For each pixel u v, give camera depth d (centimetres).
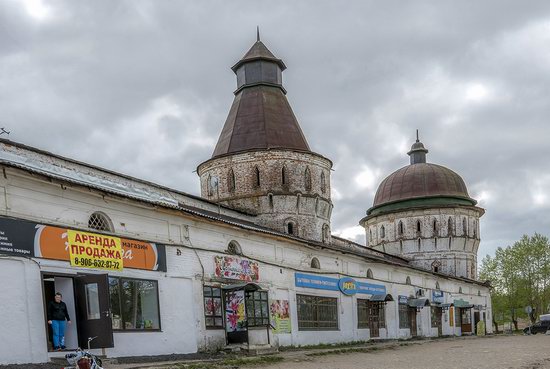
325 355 2416
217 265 2248
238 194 3356
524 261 6731
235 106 3716
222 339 2206
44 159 1822
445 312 4938
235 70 3844
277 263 2698
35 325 1489
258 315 2450
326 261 3172
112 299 1742
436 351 2709
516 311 7081
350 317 3325
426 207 5641
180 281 2052
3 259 1445
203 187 3572
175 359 1839
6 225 1463
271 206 3294
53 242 1582
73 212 1683
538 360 2017
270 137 3478
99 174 2055
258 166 3350
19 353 1438
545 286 6669
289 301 2742
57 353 1511
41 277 1529
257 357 2025
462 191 5816
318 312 3002
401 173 6012
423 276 4569
